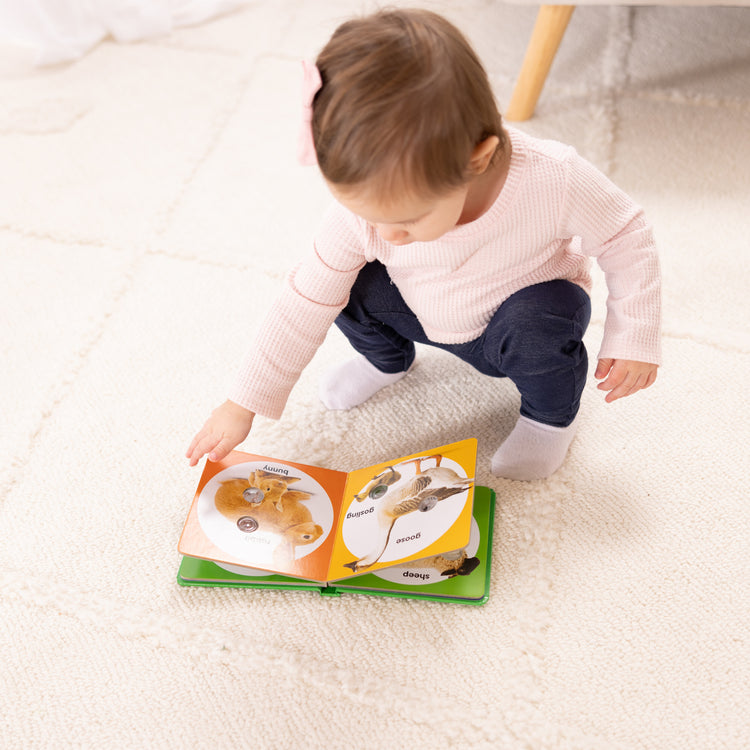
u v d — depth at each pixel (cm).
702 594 90
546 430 98
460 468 91
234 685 86
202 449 91
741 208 129
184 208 137
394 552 87
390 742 82
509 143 72
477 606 90
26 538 99
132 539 98
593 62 155
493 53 158
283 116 153
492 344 89
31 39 164
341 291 88
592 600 90
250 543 90
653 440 103
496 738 81
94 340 119
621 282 82
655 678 84
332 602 92
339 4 176
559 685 84
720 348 112
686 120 143
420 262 82
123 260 129
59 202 139
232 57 166
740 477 99
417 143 62
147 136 150
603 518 97
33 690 87
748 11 162
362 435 107
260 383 90
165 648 89
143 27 170
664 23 161
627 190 133
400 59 62
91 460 106
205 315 121
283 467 98
